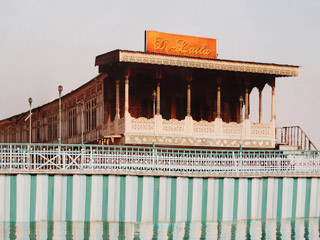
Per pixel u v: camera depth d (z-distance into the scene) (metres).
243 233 25.86
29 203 24.88
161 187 26.39
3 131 62.91
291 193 28.77
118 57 31.06
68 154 25.89
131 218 25.86
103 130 35.38
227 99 37.81
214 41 35.41
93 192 25.56
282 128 38.03
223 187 27.44
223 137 33.66
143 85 35.03
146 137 31.80
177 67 33.31
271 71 34.41
